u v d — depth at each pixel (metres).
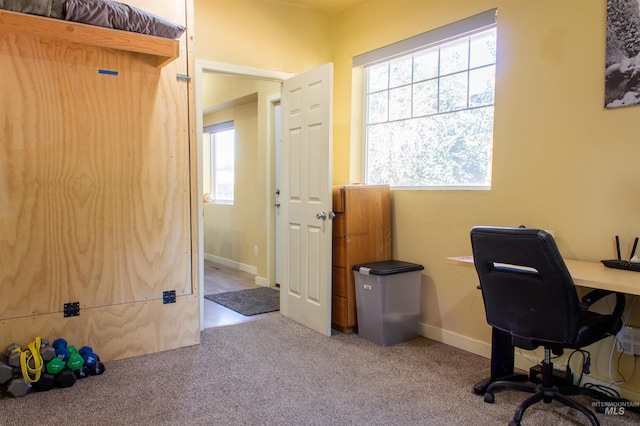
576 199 2.44
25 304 2.51
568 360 2.49
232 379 2.52
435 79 3.28
